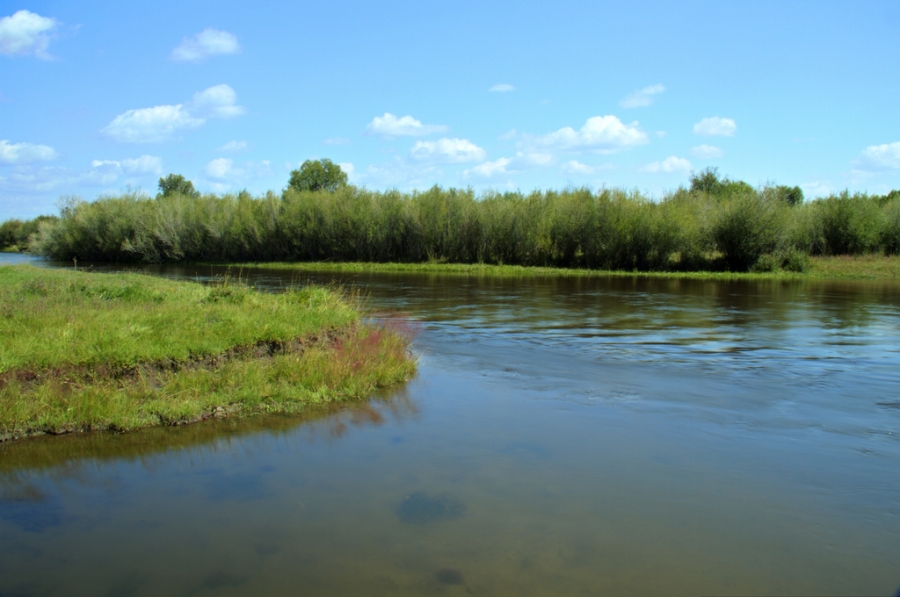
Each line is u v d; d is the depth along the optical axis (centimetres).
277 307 1355
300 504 607
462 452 743
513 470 687
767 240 4428
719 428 834
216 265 5638
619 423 854
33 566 499
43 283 1639
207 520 575
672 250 4609
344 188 5988
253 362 1020
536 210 5162
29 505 610
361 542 532
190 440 785
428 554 512
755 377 1130
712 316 1991
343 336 1263
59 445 761
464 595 455
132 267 5244
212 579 479
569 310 2145
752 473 682
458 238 5425
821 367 1216
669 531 554
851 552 522
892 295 2756
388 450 751
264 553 516
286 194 6181
